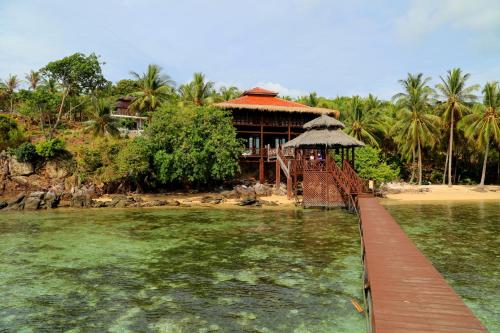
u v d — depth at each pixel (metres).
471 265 11.83
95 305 8.80
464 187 41.91
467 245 14.62
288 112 35.16
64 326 7.70
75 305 8.81
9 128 33.53
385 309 5.71
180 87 46.88
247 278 10.70
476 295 9.27
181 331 7.42
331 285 10.02
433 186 42.44
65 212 24.12
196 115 30.81
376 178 34.50
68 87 39.81
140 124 50.00
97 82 40.31
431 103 43.34
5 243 15.33
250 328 7.52
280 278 10.66
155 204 26.64
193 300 9.06
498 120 39.09
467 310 5.66
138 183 31.72
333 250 13.83
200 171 29.84
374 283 6.96
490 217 22.20
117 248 14.44
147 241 15.60
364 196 22.61
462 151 48.03
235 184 34.66
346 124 45.91
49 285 10.24
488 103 39.81
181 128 30.30
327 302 8.84
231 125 32.25
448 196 35.06
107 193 31.05
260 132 35.00
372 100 52.03
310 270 11.41
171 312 8.36
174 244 15.04
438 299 6.12
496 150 45.94
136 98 47.16
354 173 24.12
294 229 17.94
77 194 28.44
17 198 26.45
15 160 30.98
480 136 39.38
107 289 9.91
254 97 38.53
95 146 32.16
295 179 27.16
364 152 35.53
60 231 17.80
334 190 24.45
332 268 11.58
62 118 49.25
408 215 23.11
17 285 10.26
